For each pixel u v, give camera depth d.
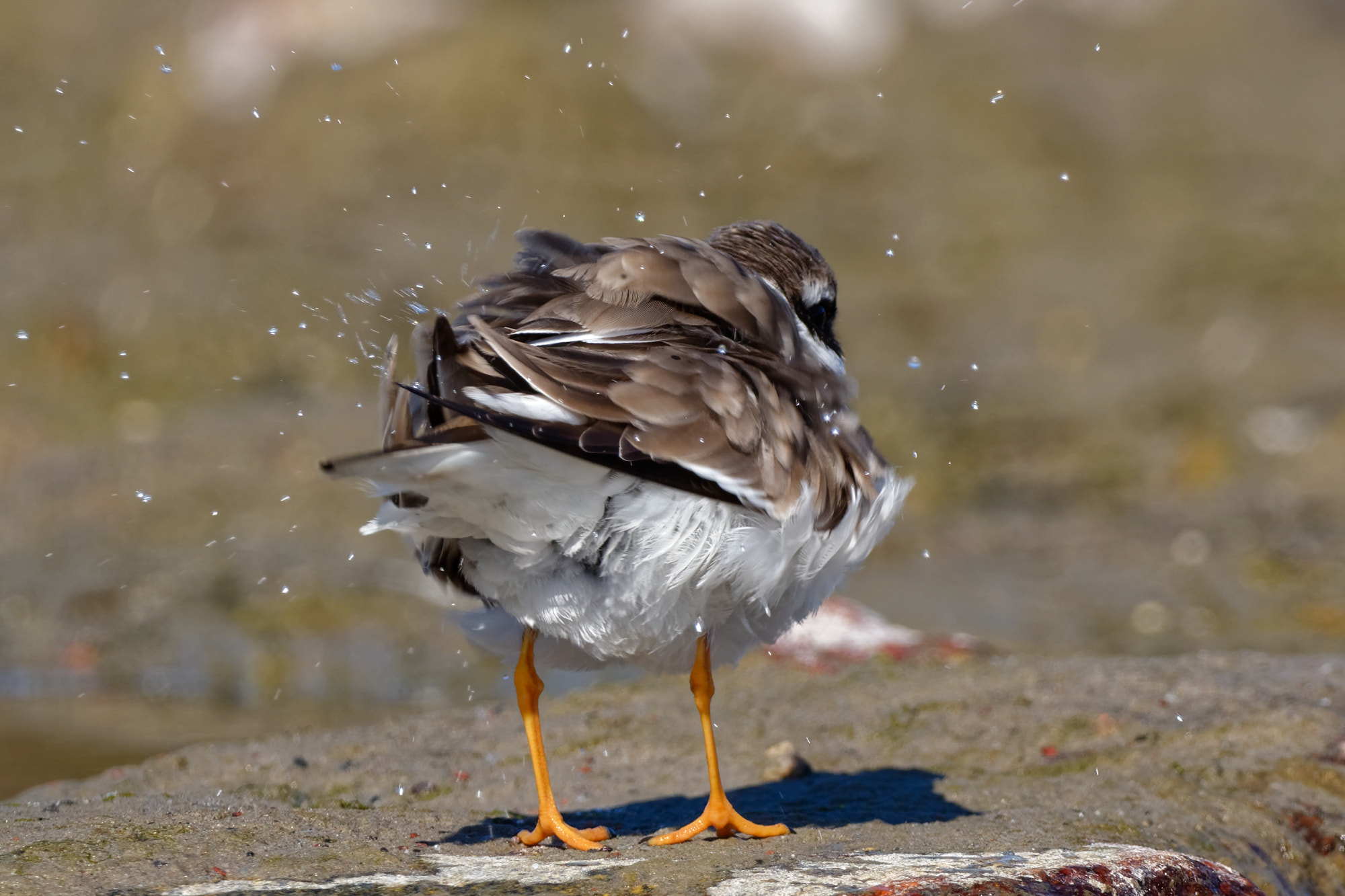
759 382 5.95
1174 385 17.73
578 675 12.01
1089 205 21.73
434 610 13.30
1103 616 13.06
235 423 16.53
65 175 21.44
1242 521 15.09
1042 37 24.39
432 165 21.00
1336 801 7.62
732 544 5.73
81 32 24.56
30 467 15.59
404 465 5.32
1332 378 17.56
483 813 7.20
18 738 10.28
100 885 5.41
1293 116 23.59
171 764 8.38
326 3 22.73
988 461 16.41
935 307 19.41
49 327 18.08
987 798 7.41
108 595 13.36
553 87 21.81
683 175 21.17
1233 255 20.53
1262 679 9.27
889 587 13.81
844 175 21.66
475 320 5.66
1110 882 5.71
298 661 12.36
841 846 6.18
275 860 5.80
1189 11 25.00
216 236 19.81
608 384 5.63
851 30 23.45
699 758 8.37
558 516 5.60
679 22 23.08
